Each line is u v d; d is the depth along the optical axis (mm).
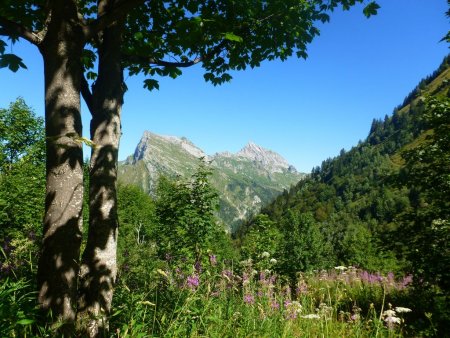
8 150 25594
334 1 6617
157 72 6172
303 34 6750
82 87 4605
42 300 3195
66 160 3443
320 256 19422
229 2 5926
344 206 157250
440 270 7504
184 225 8688
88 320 3340
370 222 113000
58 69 3498
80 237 3465
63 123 3463
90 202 4180
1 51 4465
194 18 4543
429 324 6965
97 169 4203
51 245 3299
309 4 6605
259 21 6125
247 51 6609
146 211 57844
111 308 4043
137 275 5344
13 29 3473
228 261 7617
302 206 176500
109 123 4336
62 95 3484
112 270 4086
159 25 5957
